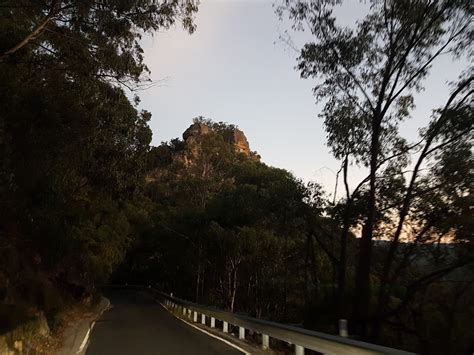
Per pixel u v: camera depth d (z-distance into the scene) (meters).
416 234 17.44
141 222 64.56
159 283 80.19
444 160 16.23
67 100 14.34
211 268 49.72
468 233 15.95
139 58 14.09
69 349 14.01
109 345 15.10
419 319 19.55
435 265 17.62
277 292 38.22
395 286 20.45
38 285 19.78
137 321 25.50
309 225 22.81
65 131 14.54
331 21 18.44
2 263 17.00
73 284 34.25
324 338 9.84
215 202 47.00
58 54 13.80
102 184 26.08
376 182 18.52
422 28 17.34
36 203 16.86
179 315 30.55
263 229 34.66
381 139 18.94
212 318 21.95
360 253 18.23
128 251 75.31
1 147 12.45
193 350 13.88
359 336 17.47
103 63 13.70
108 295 65.94
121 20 12.64
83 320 25.16
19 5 11.70
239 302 44.22
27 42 12.27
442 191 16.38
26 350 10.84
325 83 19.44
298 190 22.83
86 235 38.75
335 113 19.62
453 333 19.33
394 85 18.22
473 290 19.52
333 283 22.78
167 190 77.81
